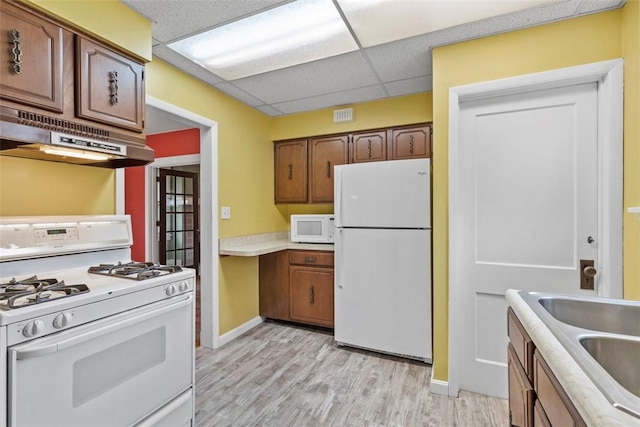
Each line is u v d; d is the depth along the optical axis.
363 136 3.24
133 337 1.39
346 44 2.09
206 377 2.29
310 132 3.46
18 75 1.28
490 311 2.07
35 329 1.07
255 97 3.02
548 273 1.93
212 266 2.77
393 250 2.55
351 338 2.71
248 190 3.24
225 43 2.07
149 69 2.18
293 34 1.97
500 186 2.04
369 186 2.63
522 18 1.79
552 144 1.92
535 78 1.85
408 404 1.97
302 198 3.54
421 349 2.46
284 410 1.92
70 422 1.16
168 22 1.84
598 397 0.60
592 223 1.84
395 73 2.53
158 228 4.90
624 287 1.67
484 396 2.06
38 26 1.35
